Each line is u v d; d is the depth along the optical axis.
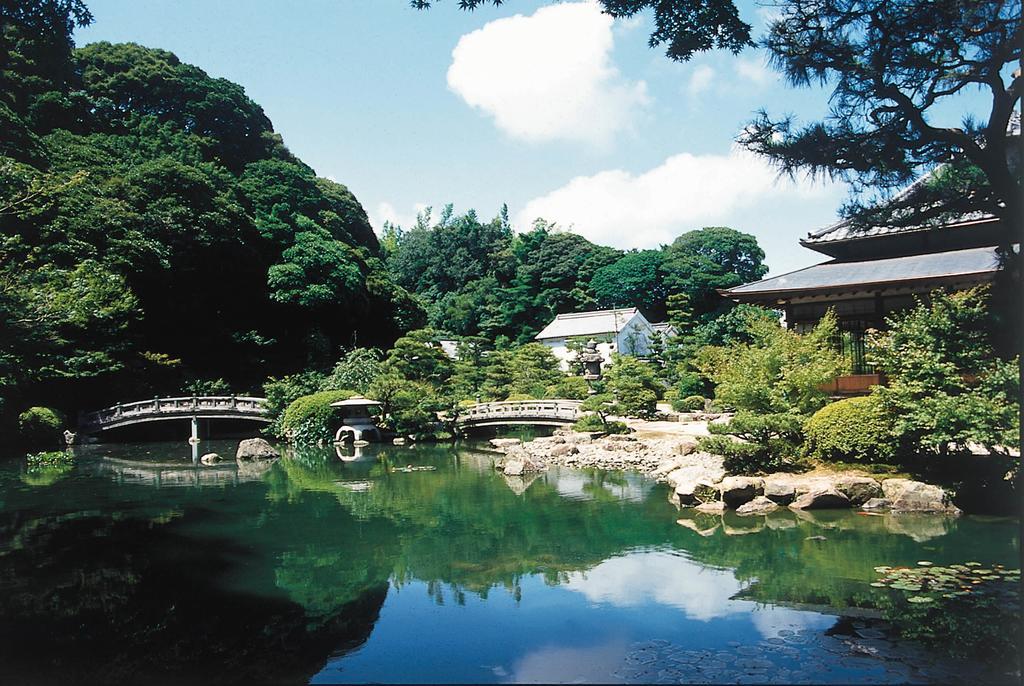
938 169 8.86
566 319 54.84
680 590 8.11
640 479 16.95
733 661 5.94
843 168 8.41
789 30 8.35
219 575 9.38
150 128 48.00
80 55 50.59
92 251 32.12
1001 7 7.09
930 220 9.15
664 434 22.64
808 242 20.36
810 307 18.22
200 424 34.12
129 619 7.67
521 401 27.62
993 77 7.39
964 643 6.13
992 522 10.83
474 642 6.76
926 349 12.47
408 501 14.88
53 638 7.11
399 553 10.41
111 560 10.22
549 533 11.45
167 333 39.16
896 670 5.59
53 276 17.64
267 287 44.50
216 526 12.57
